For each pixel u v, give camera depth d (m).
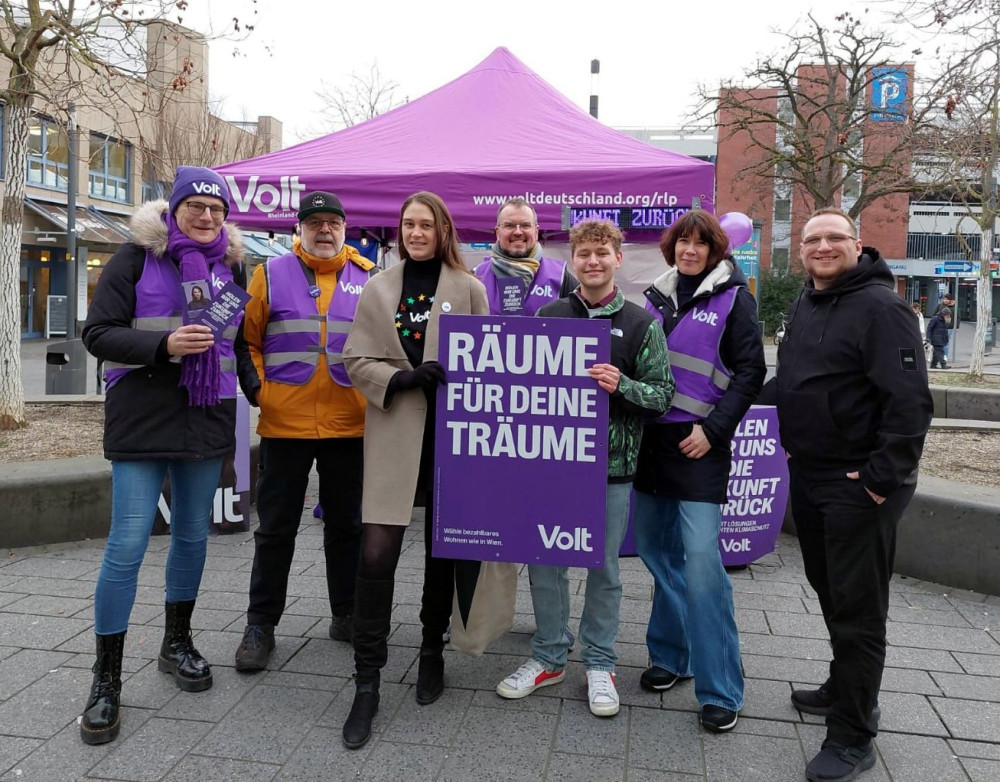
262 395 3.50
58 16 6.98
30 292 24.11
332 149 5.75
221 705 3.10
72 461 5.30
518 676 3.22
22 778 2.61
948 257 43.69
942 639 3.84
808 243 2.80
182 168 3.04
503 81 6.39
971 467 6.48
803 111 25.97
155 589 4.26
